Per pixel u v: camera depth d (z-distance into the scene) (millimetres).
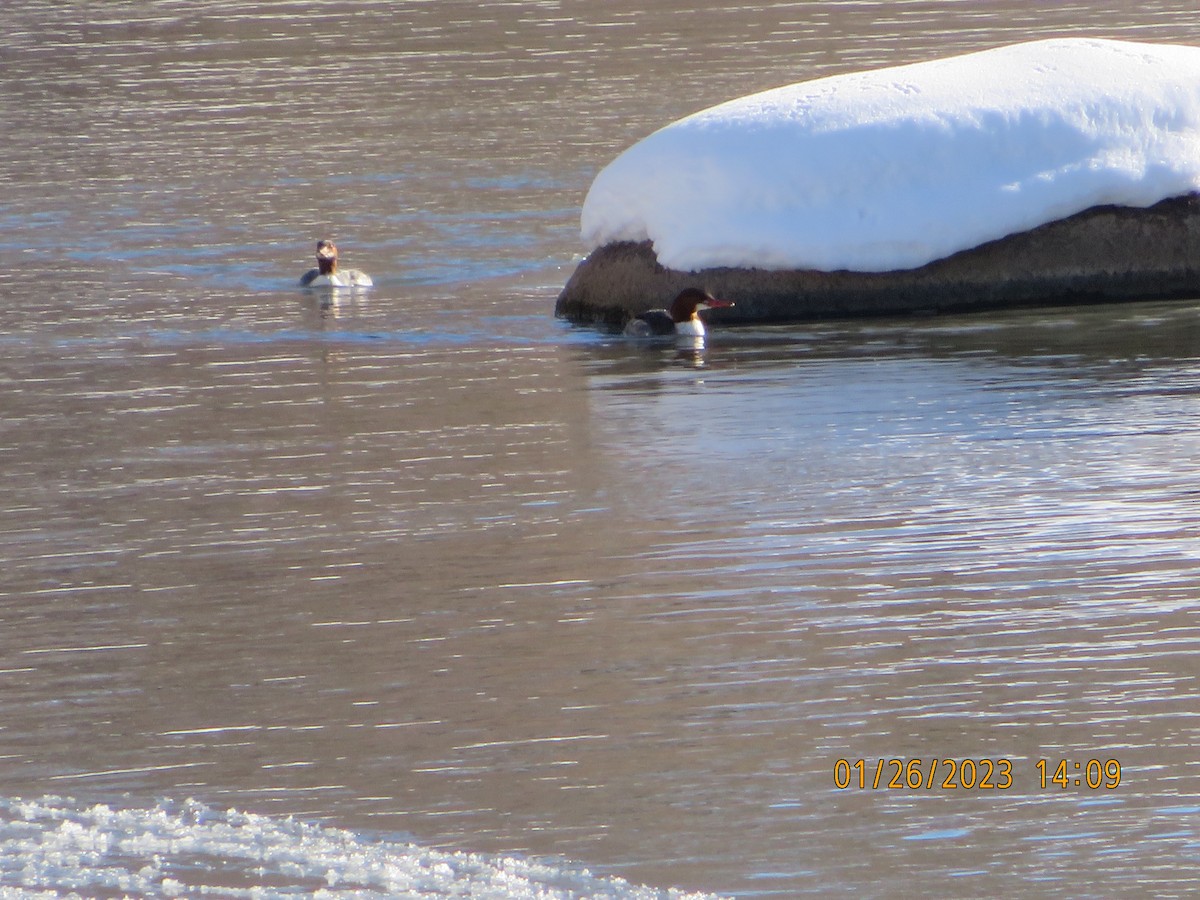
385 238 57875
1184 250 47875
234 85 87000
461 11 106188
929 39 94312
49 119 80062
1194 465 33250
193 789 21453
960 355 42375
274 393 40312
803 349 43594
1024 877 19266
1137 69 49219
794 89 49719
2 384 41375
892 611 26562
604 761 21922
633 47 94812
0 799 21281
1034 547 29141
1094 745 22094
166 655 25547
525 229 58625
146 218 61375
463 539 30219
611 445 35688
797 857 19688
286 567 29078
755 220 47031
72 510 32281
